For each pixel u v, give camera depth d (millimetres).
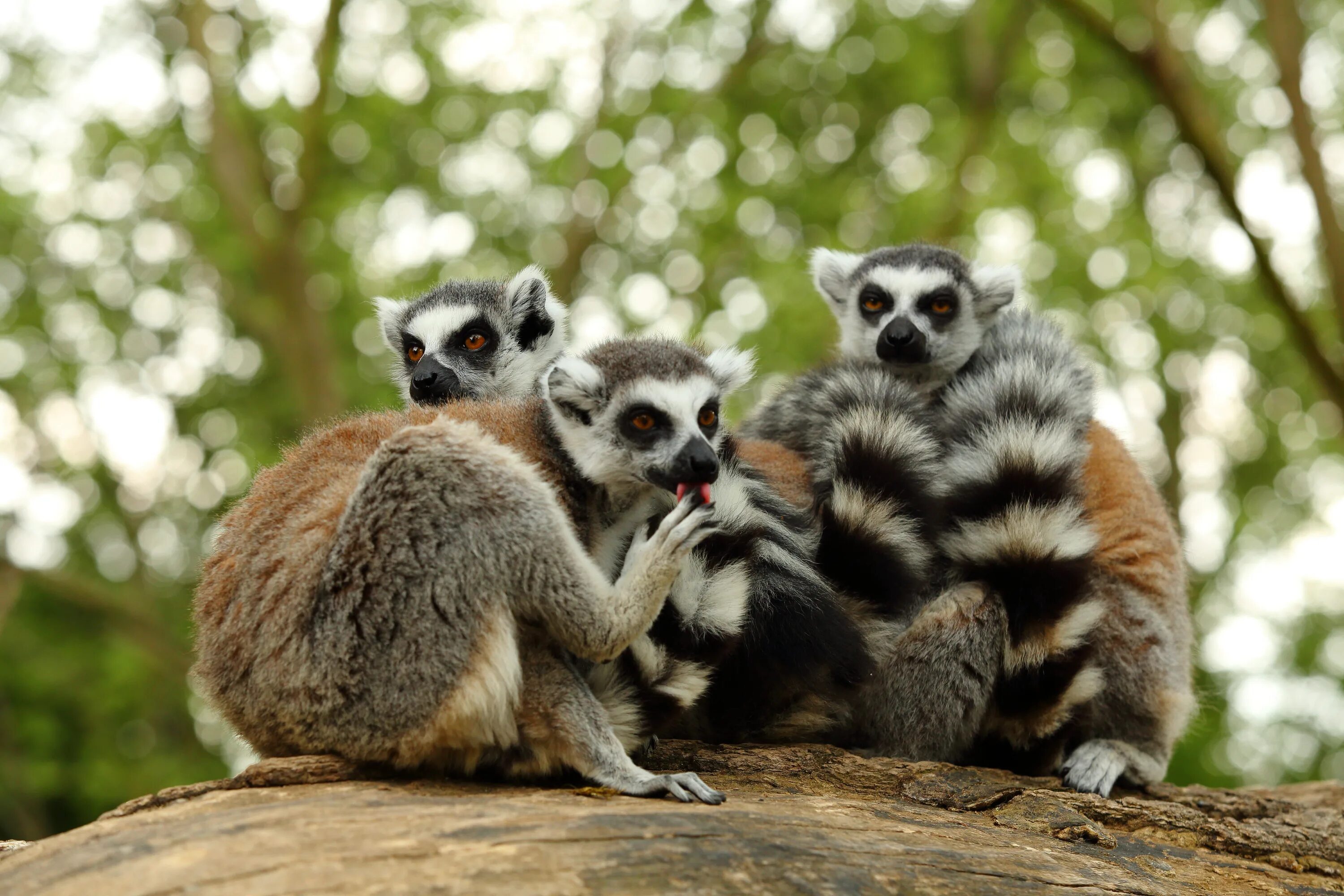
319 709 4562
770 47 19625
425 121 18719
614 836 3945
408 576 4438
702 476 5426
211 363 19500
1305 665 18594
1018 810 5367
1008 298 9531
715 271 19250
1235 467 20797
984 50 19391
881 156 20422
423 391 8648
